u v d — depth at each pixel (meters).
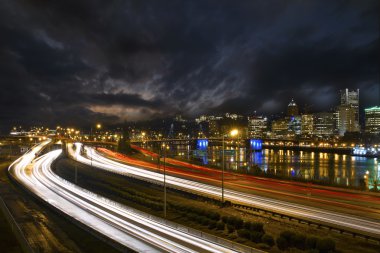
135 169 119.56
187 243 41.34
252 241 42.97
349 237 40.62
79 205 69.62
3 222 56.97
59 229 53.59
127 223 53.09
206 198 65.25
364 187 75.62
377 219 47.94
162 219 52.56
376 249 36.81
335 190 72.06
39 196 79.44
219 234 46.84
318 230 43.84
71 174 123.25
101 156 178.38
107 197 81.19
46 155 190.75
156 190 81.12
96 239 46.44
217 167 117.62
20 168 140.62
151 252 38.22
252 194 68.12
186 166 125.25
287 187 76.25
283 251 38.72
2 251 42.66
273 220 49.84
